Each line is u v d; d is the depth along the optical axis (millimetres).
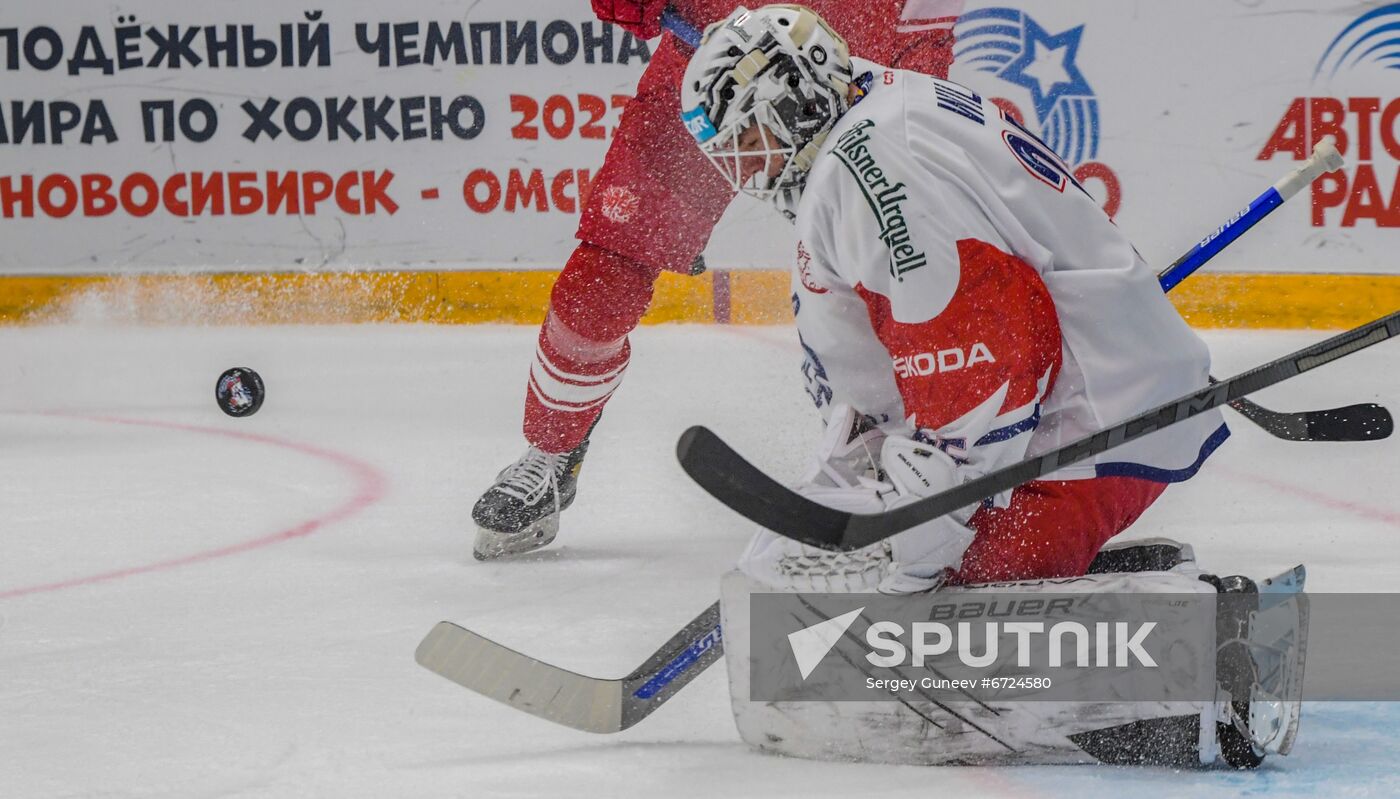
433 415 21172
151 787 7043
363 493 16219
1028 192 7859
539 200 29531
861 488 7645
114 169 29828
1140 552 8727
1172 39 28141
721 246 29250
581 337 12500
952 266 7414
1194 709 6852
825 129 8078
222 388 21188
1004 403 7398
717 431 18766
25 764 7449
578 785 6926
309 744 7699
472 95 29328
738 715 7309
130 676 9242
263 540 13836
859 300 8078
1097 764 7070
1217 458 17156
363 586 11844
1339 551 12453
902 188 7516
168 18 29391
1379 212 28297
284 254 29906
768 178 8312
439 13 29156
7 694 8875
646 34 12438
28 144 29844
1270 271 28531
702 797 6695
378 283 29891
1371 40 27969
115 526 14547
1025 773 6980
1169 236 28625
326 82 29453
